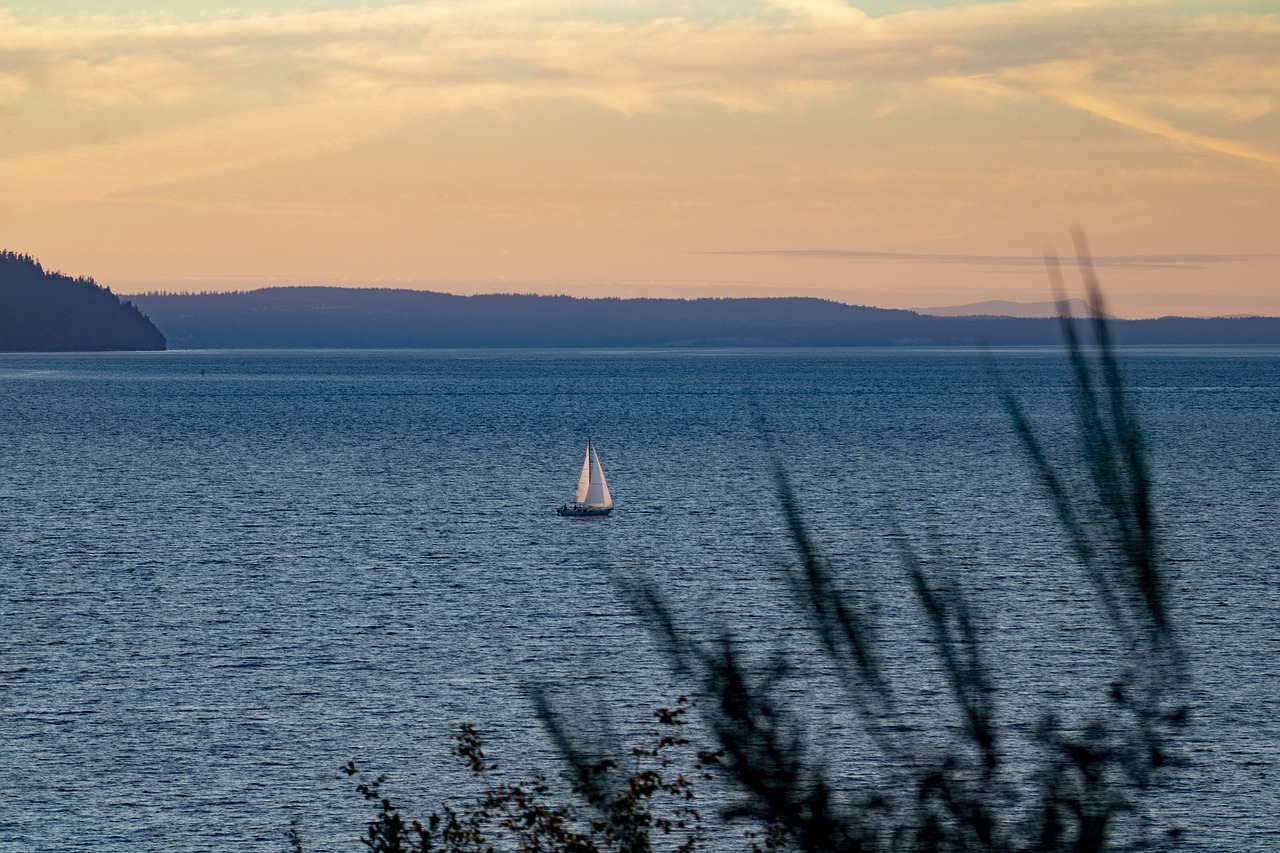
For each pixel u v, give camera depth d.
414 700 170.88
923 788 19.28
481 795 136.38
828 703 130.75
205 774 144.75
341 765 147.12
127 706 169.38
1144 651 18.06
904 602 195.25
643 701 161.38
